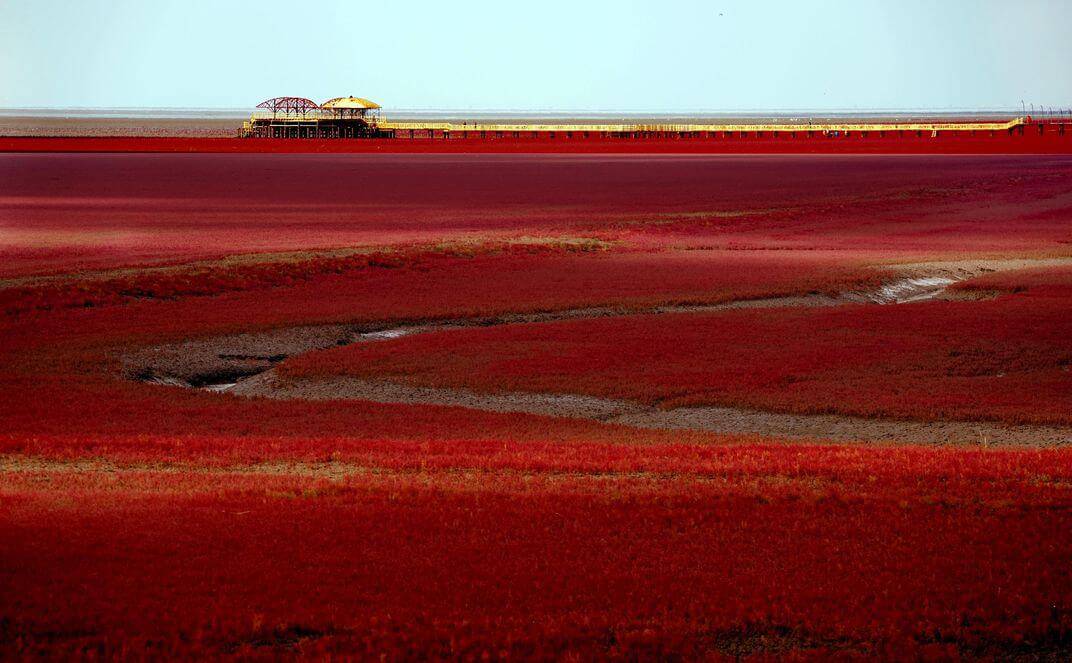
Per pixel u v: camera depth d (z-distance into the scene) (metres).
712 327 92.69
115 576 31.56
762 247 148.50
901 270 124.25
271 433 58.69
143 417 62.31
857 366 77.38
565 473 45.03
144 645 27.45
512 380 74.38
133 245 142.25
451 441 53.69
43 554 32.97
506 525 36.94
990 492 40.94
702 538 35.88
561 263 131.88
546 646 28.02
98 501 39.12
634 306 102.81
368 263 126.06
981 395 68.50
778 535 36.28
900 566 33.31
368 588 31.44
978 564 33.47
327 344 88.94
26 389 68.81
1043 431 60.19
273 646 28.06
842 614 30.05
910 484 42.19
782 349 83.62
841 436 60.12
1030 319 93.44
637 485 42.28
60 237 150.62
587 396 70.50
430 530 36.31
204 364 80.94
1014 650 28.67
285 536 35.44
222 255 129.12
